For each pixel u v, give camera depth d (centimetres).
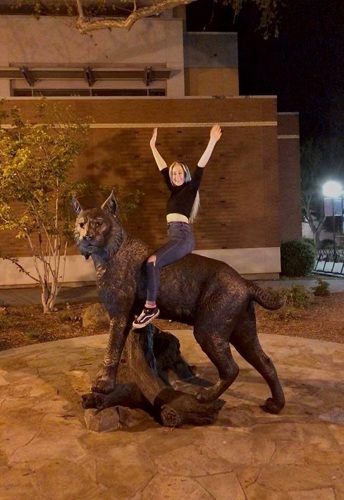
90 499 371
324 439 461
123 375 518
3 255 1473
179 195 495
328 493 375
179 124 1565
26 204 1056
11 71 1816
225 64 2038
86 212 473
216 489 380
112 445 452
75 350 782
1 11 1909
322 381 625
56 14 1881
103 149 1547
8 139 1004
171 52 1878
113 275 475
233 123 1573
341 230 2978
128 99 1547
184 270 477
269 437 464
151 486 386
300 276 1661
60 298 1316
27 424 502
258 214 1585
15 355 760
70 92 1919
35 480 397
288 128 1961
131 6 1878
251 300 484
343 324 938
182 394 496
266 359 502
